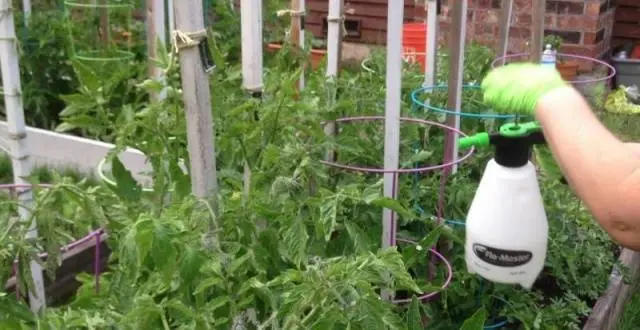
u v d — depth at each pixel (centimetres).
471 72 369
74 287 267
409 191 245
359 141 249
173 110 177
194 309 145
